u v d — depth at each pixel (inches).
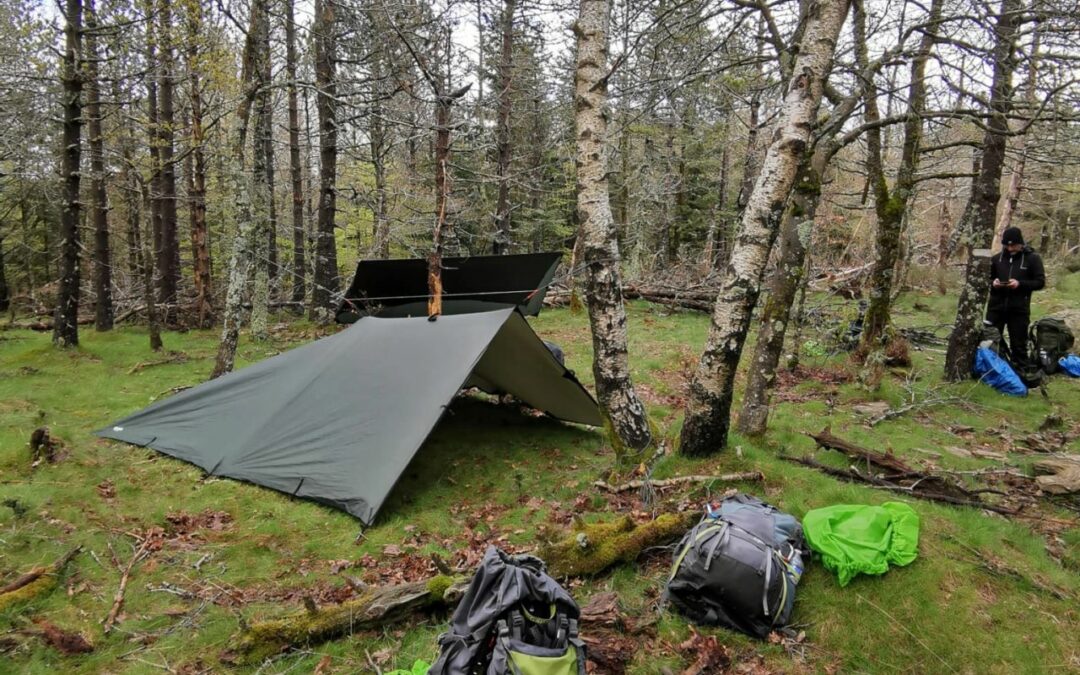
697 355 385.7
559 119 561.9
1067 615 126.3
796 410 270.7
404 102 364.8
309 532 176.7
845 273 559.8
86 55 404.8
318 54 423.2
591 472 212.7
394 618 132.3
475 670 99.4
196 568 157.9
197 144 442.9
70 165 402.3
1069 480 179.9
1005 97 231.6
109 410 291.4
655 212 774.5
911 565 137.8
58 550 161.2
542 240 841.5
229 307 325.1
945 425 250.8
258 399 235.3
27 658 123.1
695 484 177.8
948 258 672.4
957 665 117.6
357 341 238.8
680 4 210.2
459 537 175.3
